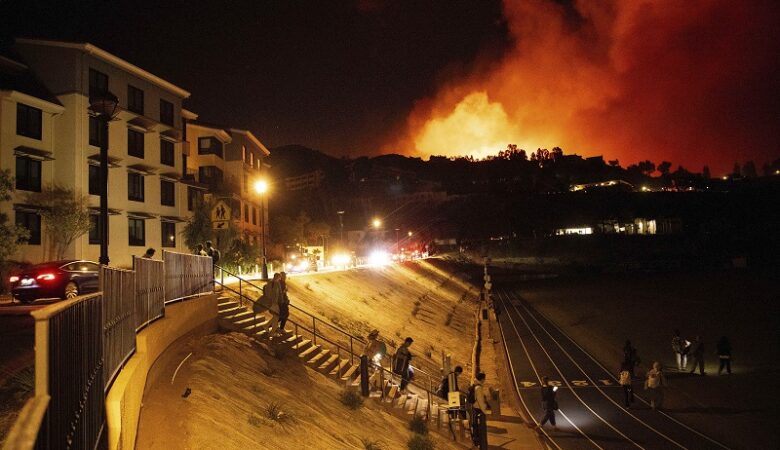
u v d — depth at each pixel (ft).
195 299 51.57
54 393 12.94
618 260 460.14
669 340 141.69
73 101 105.50
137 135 123.65
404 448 45.29
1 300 72.08
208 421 30.91
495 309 176.04
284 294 58.65
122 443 23.93
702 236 550.36
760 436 66.23
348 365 62.34
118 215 116.88
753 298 207.72
